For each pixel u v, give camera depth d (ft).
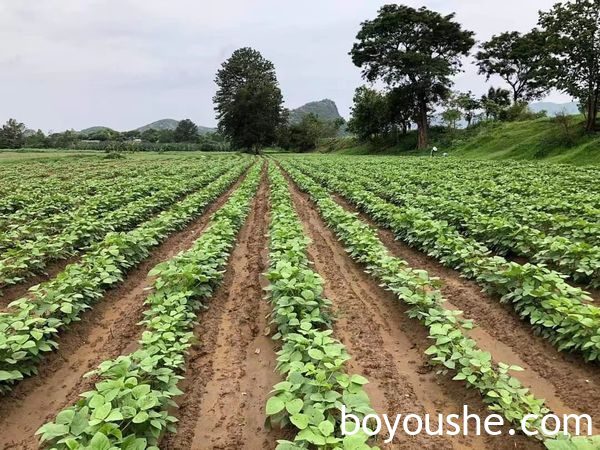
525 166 92.38
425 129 204.64
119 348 22.20
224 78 329.93
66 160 149.38
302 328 18.22
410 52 192.34
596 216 38.34
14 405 17.65
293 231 33.35
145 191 61.77
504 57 229.86
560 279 21.76
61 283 23.71
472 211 39.50
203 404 17.70
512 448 14.66
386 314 25.27
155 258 36.42
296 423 12.40
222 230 36.29
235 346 22.08
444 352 18.02
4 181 79.25
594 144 108.78
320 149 306.76
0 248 35.19
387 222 44.09
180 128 384.27
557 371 19.02
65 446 12.48
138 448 12.19
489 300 25.67
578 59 117.39
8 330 19.56
